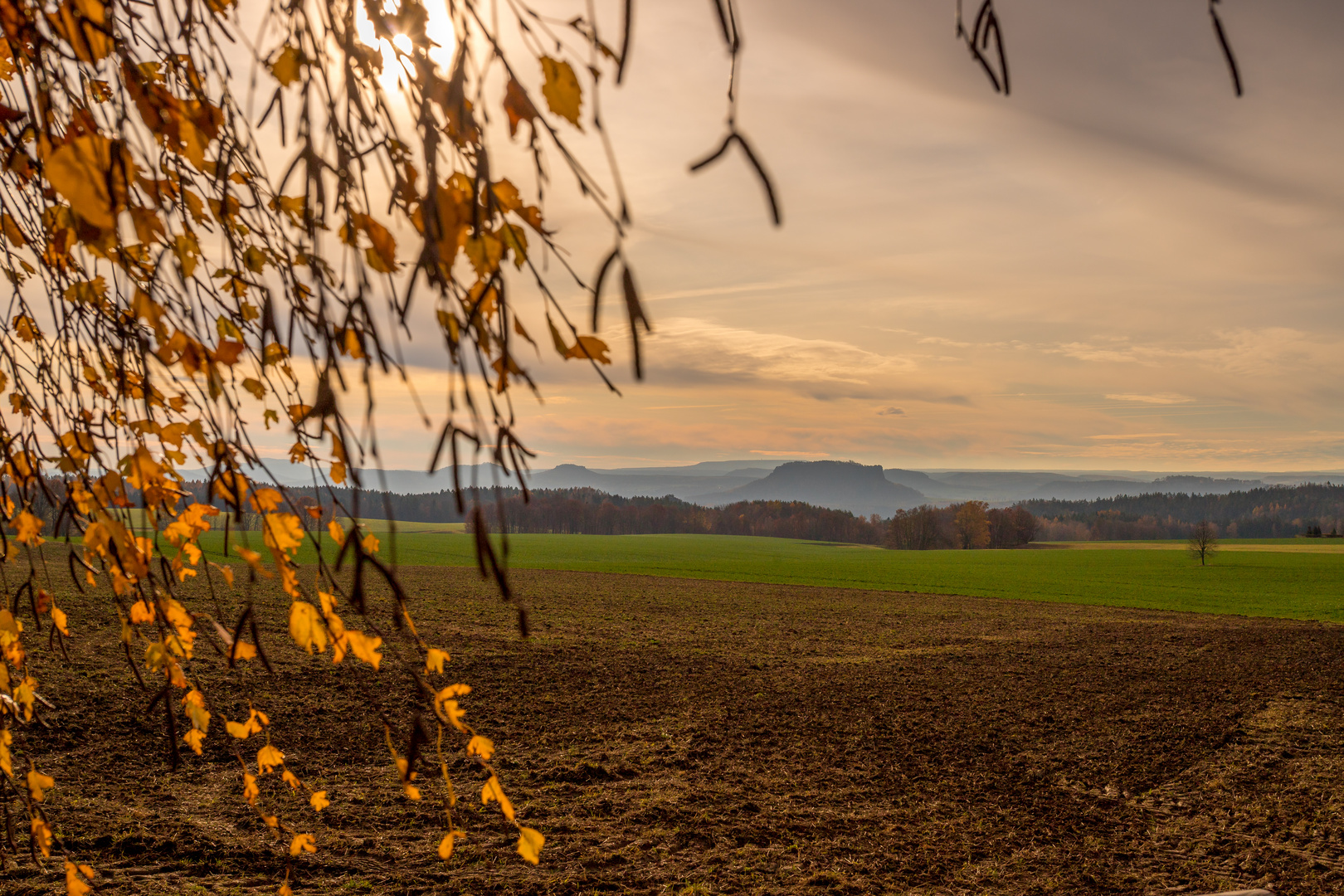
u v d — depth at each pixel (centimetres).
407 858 652
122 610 157
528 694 1334
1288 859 722
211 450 137
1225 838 776
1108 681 1631
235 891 571
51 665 1143
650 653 1855
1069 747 1109
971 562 6444
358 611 86
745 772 953
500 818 754
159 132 88
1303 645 2231
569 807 799
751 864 682
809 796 872
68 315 144
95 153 70
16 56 103
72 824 660
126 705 1003
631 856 684
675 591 3719
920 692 1488
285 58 81
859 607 3198
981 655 2014
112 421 146
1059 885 664
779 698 1394
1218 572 5434
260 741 940
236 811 721
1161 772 996
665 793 859
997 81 73
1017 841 761
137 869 593
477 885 611
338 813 736
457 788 835
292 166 80
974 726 1218
